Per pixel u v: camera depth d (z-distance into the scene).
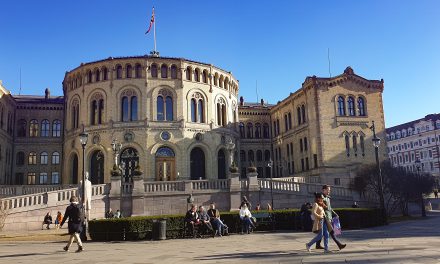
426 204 59.84
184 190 39.47
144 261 14.57
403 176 43.34
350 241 18.78
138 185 38.34
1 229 30.64
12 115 63.34
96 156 52.94
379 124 59.94
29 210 33.50
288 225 27.59
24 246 21.16
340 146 57.38
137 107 52.69
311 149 59.09
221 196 40.19
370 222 28.47
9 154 61.97
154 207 38.53
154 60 53.91
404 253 13.95
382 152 59.22
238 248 17.78
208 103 56.44
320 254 14.59
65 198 35.47
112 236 24.14
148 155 51.22
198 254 16.17
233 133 60.38
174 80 54.31
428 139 122.75
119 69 53.72
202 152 55.28
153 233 23.89
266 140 76.38
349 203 41.06
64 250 17.84
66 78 58.97
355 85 59.97
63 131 65.06
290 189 40.84
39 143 64.81
